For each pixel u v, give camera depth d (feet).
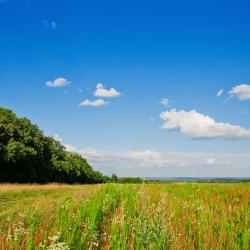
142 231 26.94
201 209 42.55
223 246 30.30
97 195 55.77
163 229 26.94
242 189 79.00
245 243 30.09
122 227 29.84
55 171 311.47
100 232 33.71
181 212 42.32
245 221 37.37
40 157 268.00
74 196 58.80
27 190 108.17
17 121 257.75
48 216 38.22
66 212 39.65
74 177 371.97
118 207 43.98
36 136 274.16
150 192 66.85
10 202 71.56
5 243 25.98
